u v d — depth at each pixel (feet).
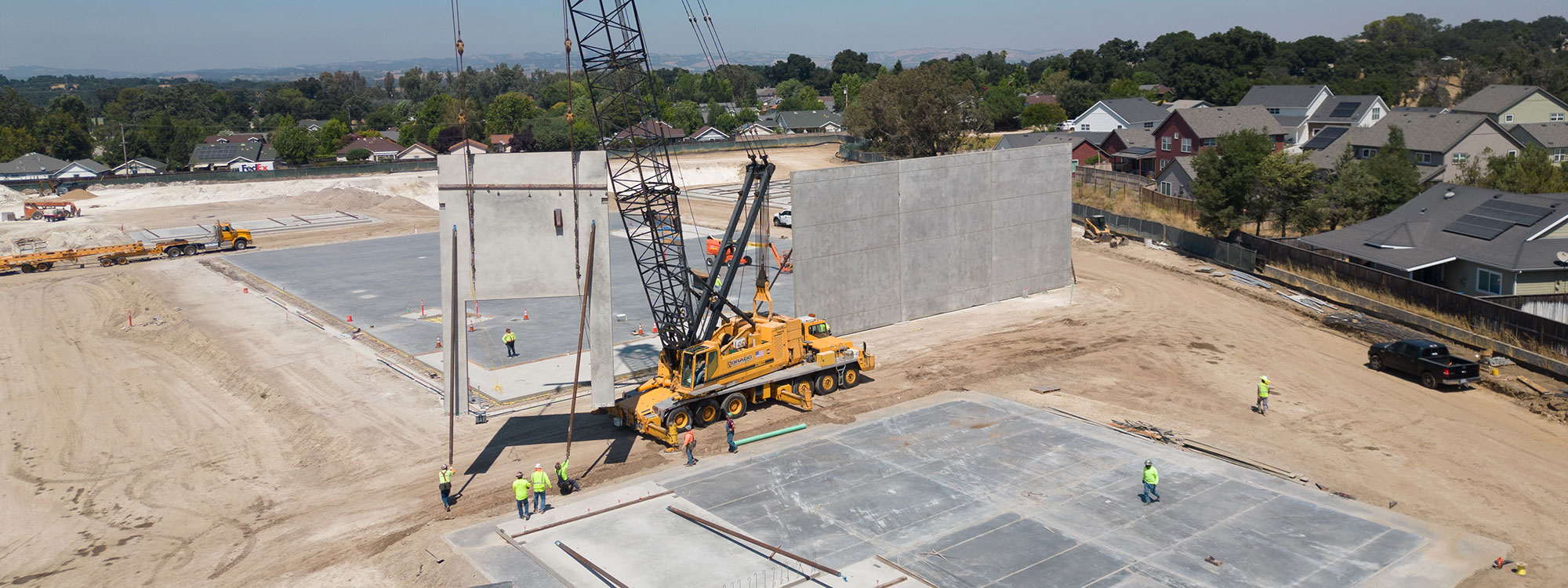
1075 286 193.26
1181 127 319.27
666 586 77.10
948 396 126.52
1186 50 647.97
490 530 89.20
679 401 112.78
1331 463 101.71
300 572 83.41
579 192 105.60
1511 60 551.59
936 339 157.48
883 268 165.17
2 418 128.67
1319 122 368.48
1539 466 100.01
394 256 238.07
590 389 128.77
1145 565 78.89
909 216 166.91
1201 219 220.43
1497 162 219.41
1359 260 184.34
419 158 536.42
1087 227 246.06
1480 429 111.34
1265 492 93.56
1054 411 119.24
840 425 115.96
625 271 209.97
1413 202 188.24
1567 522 87.10
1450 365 124.57
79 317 187.52
